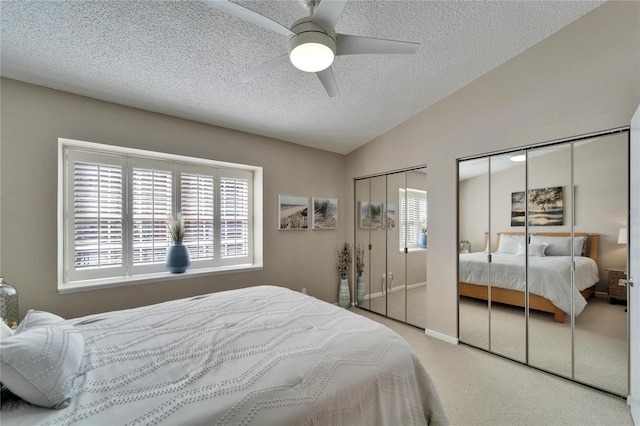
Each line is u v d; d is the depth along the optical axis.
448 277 3.01
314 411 1.00
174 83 2.30
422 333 3.23
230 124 3.08
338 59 2.31
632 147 1.81
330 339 1.38
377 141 3.81
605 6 2.07
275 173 3.57
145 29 1.75
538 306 2.45
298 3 1.68
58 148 2.26
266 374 1.09
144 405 0.91
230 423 0.87
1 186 2.05
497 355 2.69
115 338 1.40
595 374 2.17
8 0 1.48
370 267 4.00
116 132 2.50
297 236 3.78
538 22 2.17
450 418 1.84
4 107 2.06
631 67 1.97
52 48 1.83
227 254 3.35
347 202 4.27
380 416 1.16
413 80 2.69
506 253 2.64
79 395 0.97
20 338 1.01
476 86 2.78
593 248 2.17
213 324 1.58
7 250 2.07
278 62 1.64
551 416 1.86
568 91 2.24
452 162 2.98
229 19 1.74
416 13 1.93
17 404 0.94
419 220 3.37
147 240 2.84
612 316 2.09
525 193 2.52
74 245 2.48
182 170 3.07
